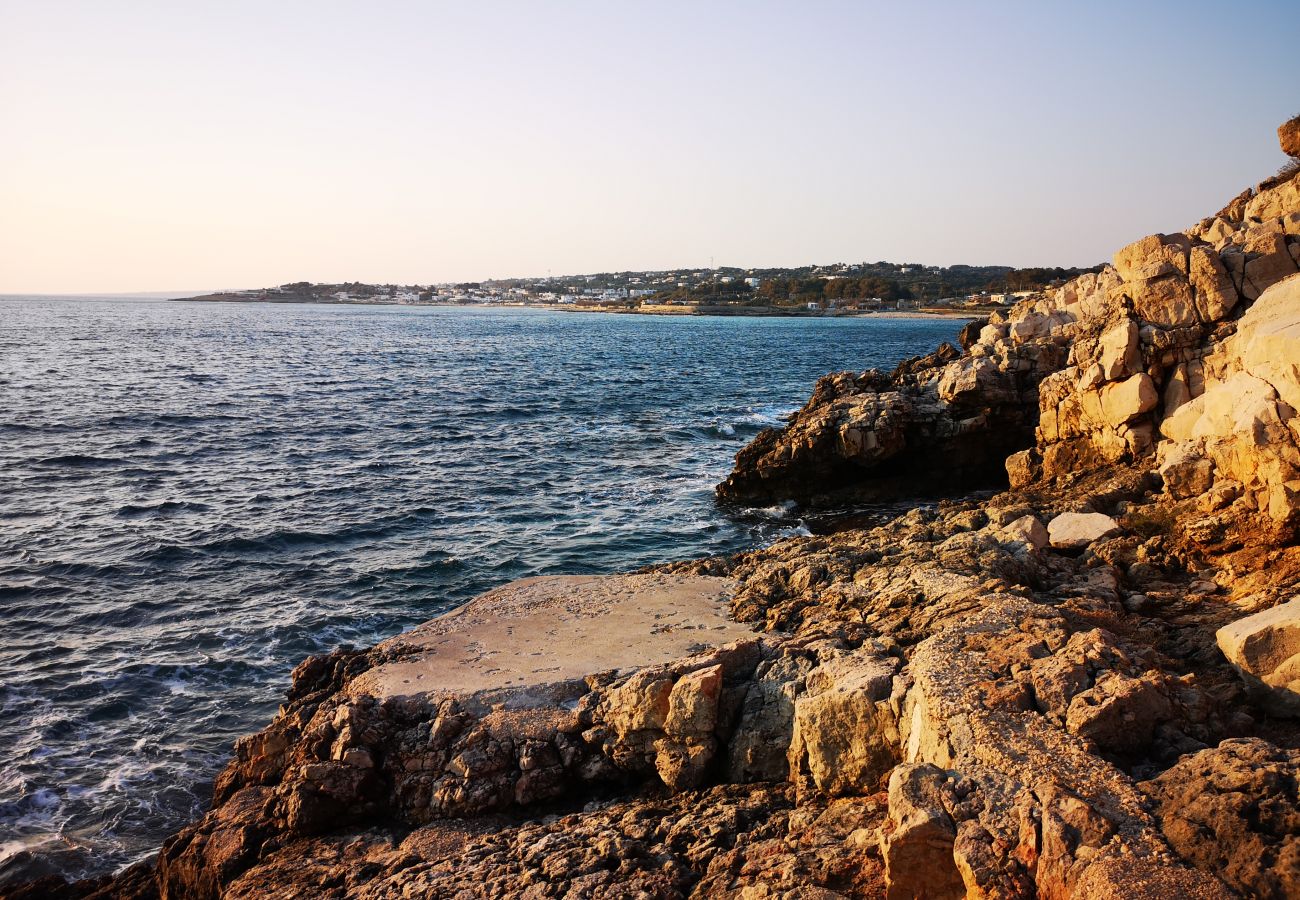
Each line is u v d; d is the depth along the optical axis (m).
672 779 12.61
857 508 33.50
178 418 52.38
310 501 33.97
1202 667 12.70
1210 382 23.17
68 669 19.78
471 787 12.96
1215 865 7.02
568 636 16.86
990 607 12.62
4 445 42.62
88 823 14.79
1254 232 25.53
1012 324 34.94
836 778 11.10
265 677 19.72
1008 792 8.27
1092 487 23.50
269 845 12.75
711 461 42.38
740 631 16.91
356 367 90.12
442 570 26.41
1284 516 16.02
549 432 50.16
